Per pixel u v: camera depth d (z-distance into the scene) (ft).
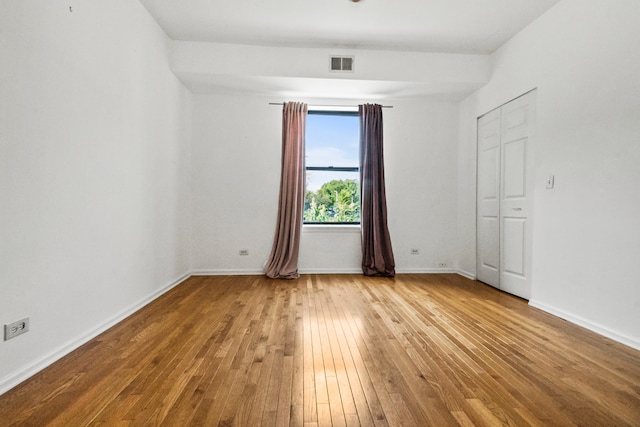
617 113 8.04
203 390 5.56
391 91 14.85
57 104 6.70
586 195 8.86
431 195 16.29
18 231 5.80
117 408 5.03
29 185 6.02
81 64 7.45
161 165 11.96
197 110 15.40
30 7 5.99
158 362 6.59
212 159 15.52
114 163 8.85
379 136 15.71
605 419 4.85
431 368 6.41
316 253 16.05
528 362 6.70
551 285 10.03
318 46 13.38
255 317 9.45
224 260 15.65
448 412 4.99
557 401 5.31
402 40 12.83
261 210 15.72
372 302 11.07
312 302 11.03
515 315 9.76
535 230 10.71
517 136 11.93
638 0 7.58
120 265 9.18
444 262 16.39
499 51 13.09
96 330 8.00
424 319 9.35
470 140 15.19
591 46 8.78
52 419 4.75
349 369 6.34
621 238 7.89
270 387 5.67
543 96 10.53
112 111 8.74
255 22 11.66
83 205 7.55
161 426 4.61
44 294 6.39
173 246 13.23
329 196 16.53
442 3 10.48
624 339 7.71
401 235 16.25
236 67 13.17
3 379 5.49
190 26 11.90
